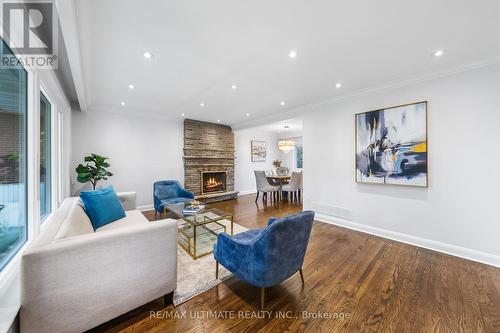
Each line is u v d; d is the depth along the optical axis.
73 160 4.00
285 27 1.79
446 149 2.59
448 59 2.34
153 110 4.60
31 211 1.69
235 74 2.72
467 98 2.44
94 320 1.29
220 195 5.91
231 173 6.47
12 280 1.30
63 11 1.37
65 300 1.20
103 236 1.31
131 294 1.43
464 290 1.86
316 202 4.04
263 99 3.81
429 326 1.46
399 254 2.58
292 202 5.76
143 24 1.72
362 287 1.91
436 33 1.88
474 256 2.42
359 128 3.37
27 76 1.70
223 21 1.70
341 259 2.45
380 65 2.49
